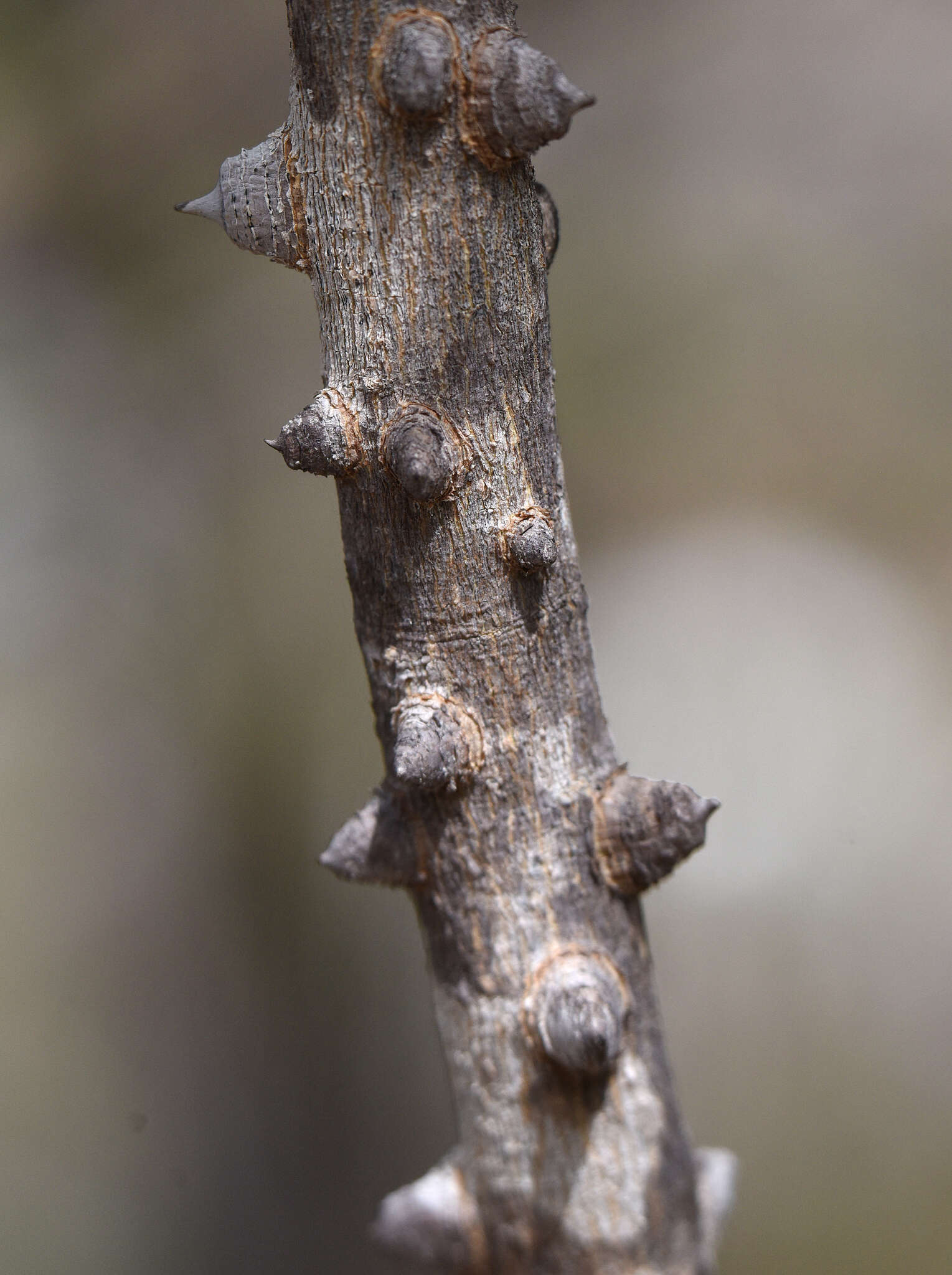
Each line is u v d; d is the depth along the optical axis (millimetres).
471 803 288
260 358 743
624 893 292
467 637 284
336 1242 654
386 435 278
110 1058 658
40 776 682
